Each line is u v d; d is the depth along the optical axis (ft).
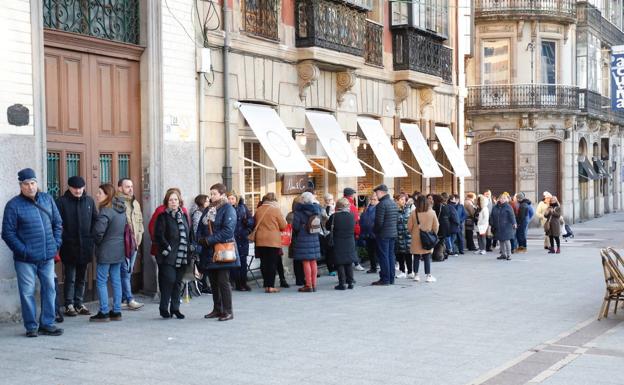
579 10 134.10
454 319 39.29
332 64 62.85
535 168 124.77
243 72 54.54
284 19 59.36
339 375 27.68
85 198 39.09
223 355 30.78
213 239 38.27
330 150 61.62
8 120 37.60
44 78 39.81
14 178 37.86
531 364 29.55
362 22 67.26
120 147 45.52
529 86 123.34
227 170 52.65
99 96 44.14
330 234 50.83
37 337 34.04
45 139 39.47
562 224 97.76
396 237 53.72
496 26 123.34
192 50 49.49
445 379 27.22
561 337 34.83
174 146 47.96
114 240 37.88
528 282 54.65
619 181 171.42
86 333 35.06
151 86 46.62
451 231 71.87
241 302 45.03
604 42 150.41
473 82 124.47
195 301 45.16
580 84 134.82
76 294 39.99
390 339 34.12
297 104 60.75
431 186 87.56
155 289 46.32
